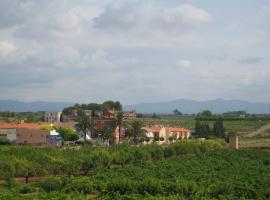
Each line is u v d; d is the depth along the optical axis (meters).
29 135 148.25
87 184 62.88
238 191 58.34
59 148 114.50
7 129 149.25
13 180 73.75
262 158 112.50
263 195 57.97
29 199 49.62
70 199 50.50
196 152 131.88
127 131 160.25
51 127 157.25
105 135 149.75
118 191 58.41
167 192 58.53
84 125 153.50
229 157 110.94
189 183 60.62
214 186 59.19
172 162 97.69
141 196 54.72
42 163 88.38
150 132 179.00
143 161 100.75
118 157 100.81
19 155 92.06
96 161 92.12
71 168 86.88
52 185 65.50
